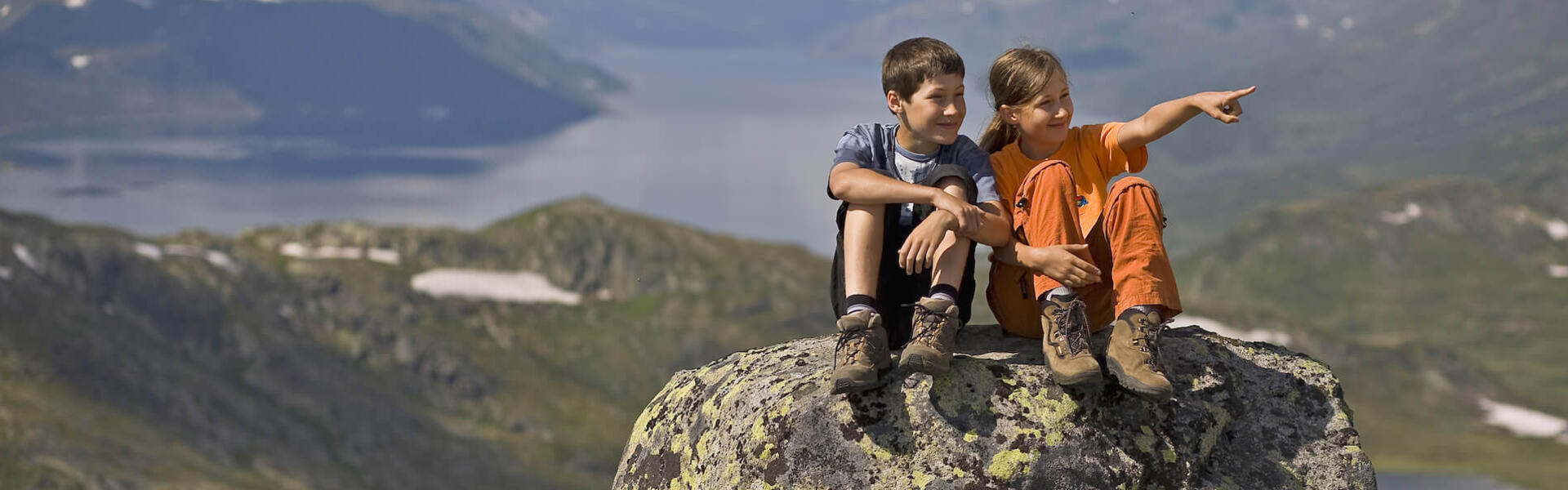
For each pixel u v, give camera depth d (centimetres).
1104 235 620
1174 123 614
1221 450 602
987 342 658
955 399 578
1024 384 585
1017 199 609
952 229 568
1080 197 645
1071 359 568
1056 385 585
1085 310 586
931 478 559
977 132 691
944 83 591
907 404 575
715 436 608
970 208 569
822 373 602
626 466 670
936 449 565
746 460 582
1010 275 630
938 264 586
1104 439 575
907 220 618
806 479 569
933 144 618
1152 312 575
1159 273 580
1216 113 599
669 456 640
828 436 571
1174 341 644
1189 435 590
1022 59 639
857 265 586
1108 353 575
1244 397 616
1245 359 634
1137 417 586
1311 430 612
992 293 648
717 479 593
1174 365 621
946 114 595
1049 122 632
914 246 562
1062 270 568
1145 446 580
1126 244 583
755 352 679
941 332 562
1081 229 619
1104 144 648
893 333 636
